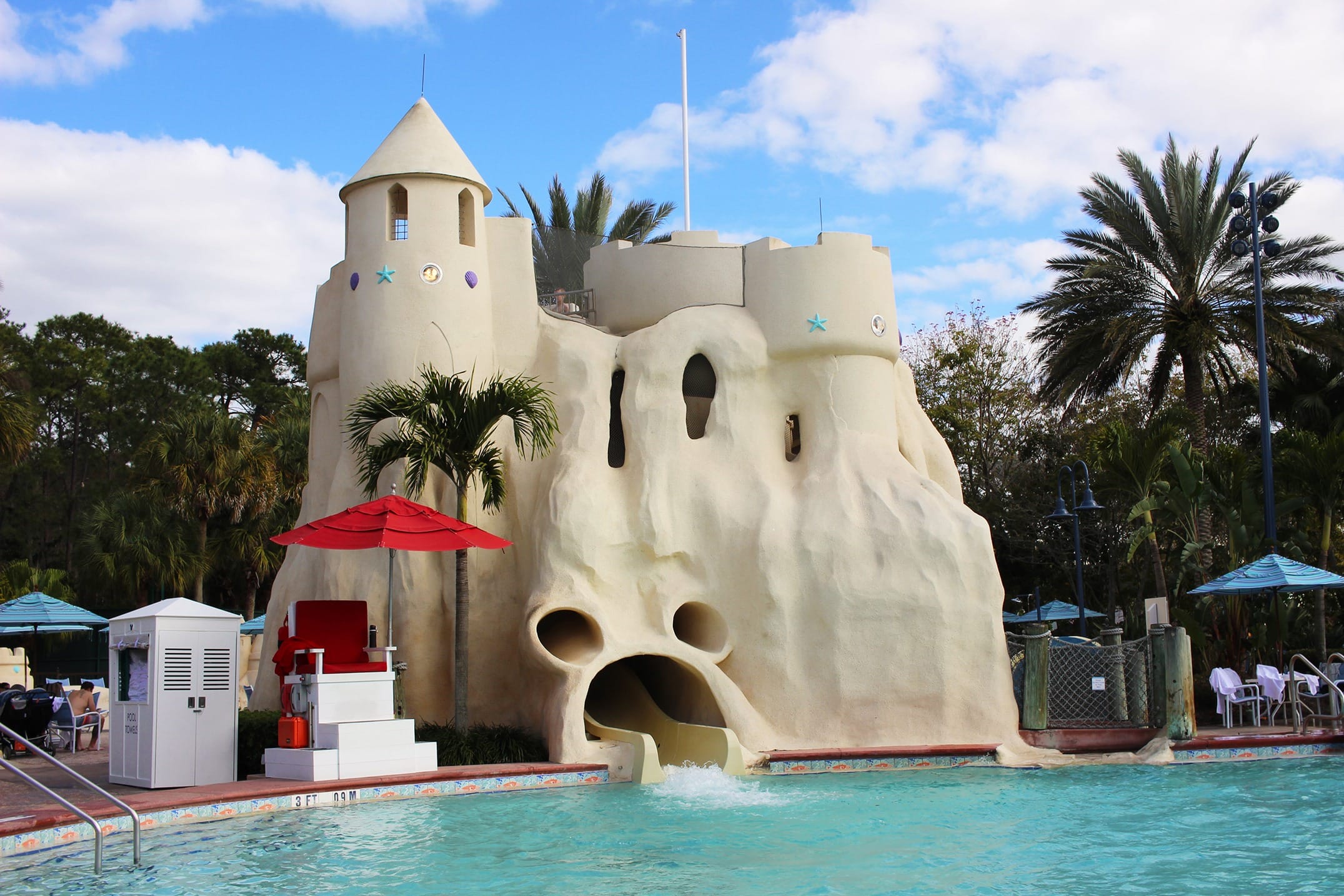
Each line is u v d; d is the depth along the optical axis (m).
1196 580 24.92
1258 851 11.30
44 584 40.38
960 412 39.25
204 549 41.88
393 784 15.08
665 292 23.22
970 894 9.70
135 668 15.94
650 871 10.62
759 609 19.81
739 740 18.17
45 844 11.69
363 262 20.83
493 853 11.48
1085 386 33.22
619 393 22.30
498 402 17.95
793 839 12.15
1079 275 31.77
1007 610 37.50
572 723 17.50
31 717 20.67
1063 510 26.33
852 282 21.83
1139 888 9.84
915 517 20.08
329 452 22.27
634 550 20.09
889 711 19.16
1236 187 30.86
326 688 15.64
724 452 21.14
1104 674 19.33
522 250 22.05
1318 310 31.11
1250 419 39.19
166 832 12.63
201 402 53.16
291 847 11.80
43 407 55.59
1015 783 16.05
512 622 20.34
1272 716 20.83
